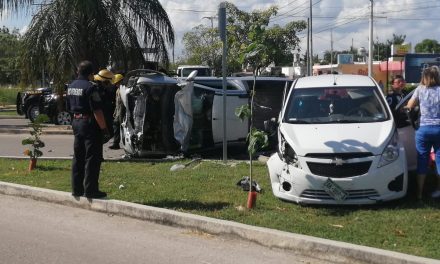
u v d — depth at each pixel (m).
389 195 7.14
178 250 5.95
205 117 12.34
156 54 18.12
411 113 7.72
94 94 7.56
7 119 26.44
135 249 5.98
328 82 8.89
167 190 8.53
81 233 6.62
